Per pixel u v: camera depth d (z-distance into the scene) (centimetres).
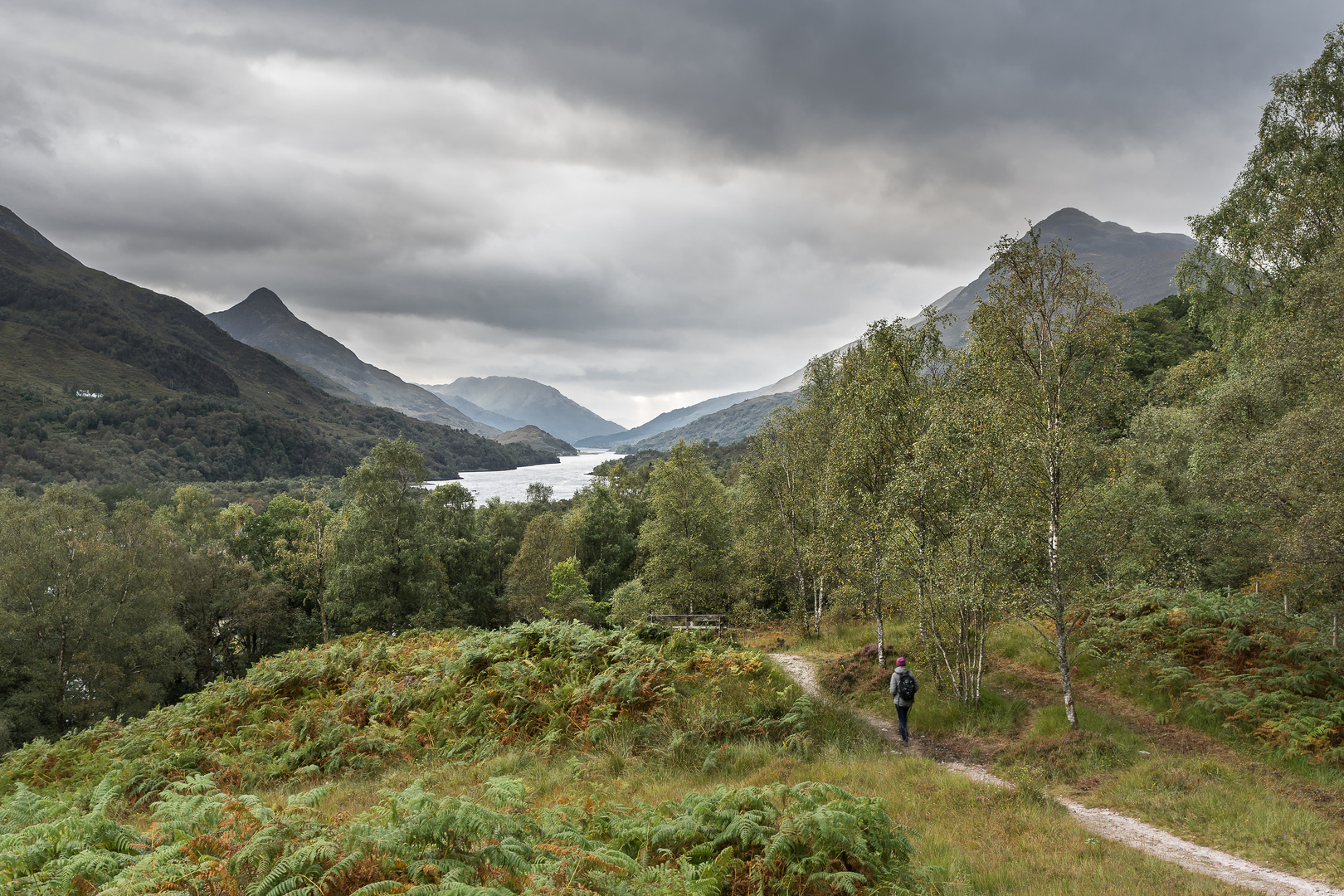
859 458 2222
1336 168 2598
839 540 2578
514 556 7794
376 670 2042
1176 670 1656
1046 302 1722
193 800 783
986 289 1792
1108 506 1691
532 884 603
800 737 1498
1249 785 1277
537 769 1312
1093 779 1399
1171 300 8100
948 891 848
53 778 1608
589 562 7569
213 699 1880
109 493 11962
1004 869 942
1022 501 1717
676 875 693
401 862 618
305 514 6750
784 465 3534
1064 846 1049
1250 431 2134
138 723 1917
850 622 3102
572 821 820
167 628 4334
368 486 5156
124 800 1316
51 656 3950
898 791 1253
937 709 1781
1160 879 924
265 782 1401
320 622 5556
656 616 3028
